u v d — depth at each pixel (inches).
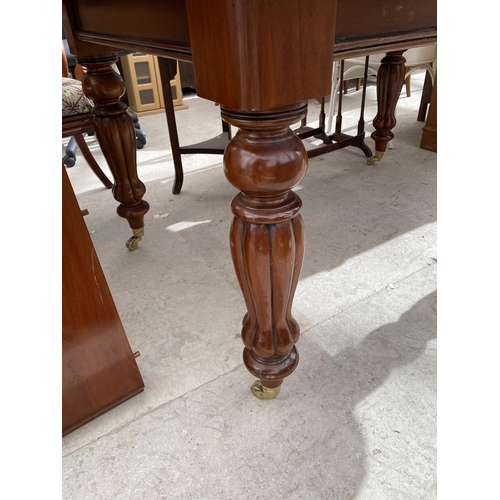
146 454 27.5
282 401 30.6
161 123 106.6
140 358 35.3
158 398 31.5
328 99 121.9
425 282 43.1
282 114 18.2
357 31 20.5
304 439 27.8
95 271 26.1
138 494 25.2
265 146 19.1
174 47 21.4
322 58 17.6
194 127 101.3
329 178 68.9
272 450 27.2
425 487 24.6
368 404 30.1
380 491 24.5
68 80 54.0
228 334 37.5
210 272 46.5
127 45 27.4
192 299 42.3
